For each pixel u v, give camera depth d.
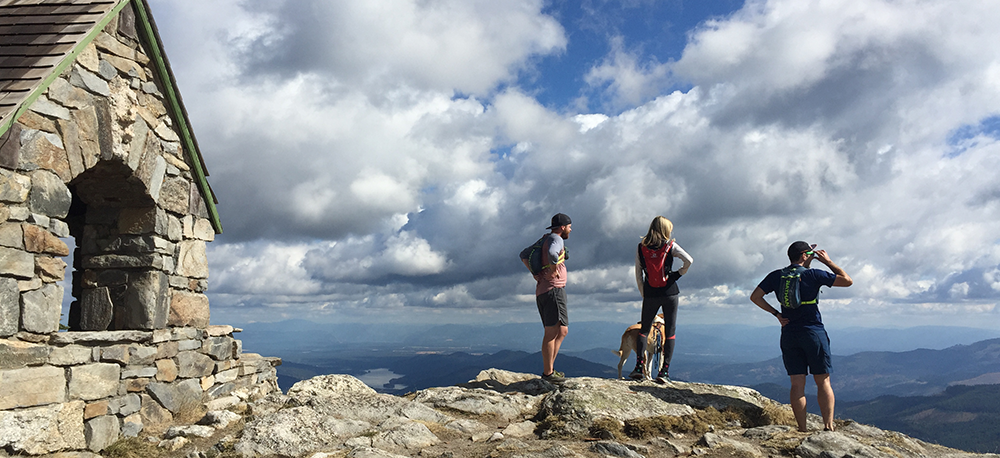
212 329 7.79
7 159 4.78
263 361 9.41
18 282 4.88
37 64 5.12
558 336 8.10
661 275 7.80
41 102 5.17
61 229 5.38
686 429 6.31
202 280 7.88
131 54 6.48
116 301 6.56
